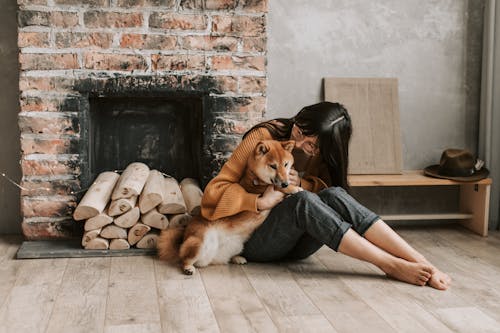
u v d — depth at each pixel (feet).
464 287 7.27
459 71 11.02
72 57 8.86
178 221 8.65
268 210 7.70
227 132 9.39
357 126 10.52
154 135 9.93
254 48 9.29
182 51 9.13
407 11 10.69
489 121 10.66
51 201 9.04
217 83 9.25
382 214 11.02
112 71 8.97
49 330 5.82
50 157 8.97
